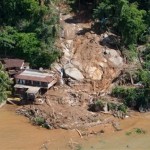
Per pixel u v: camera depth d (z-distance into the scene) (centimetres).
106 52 12531
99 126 10744
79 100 11438
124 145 10056
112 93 11638
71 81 11900
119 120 10994
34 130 10625
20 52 12294
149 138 10344
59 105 11269
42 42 12325
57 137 10369
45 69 12125
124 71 12125
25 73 11762
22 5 12862
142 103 11412
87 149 9888
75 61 12269
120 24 12762
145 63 12369
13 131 10569
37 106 11250
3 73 11538
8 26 12738
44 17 12738
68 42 12675
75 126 10675
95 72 12125
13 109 11288
